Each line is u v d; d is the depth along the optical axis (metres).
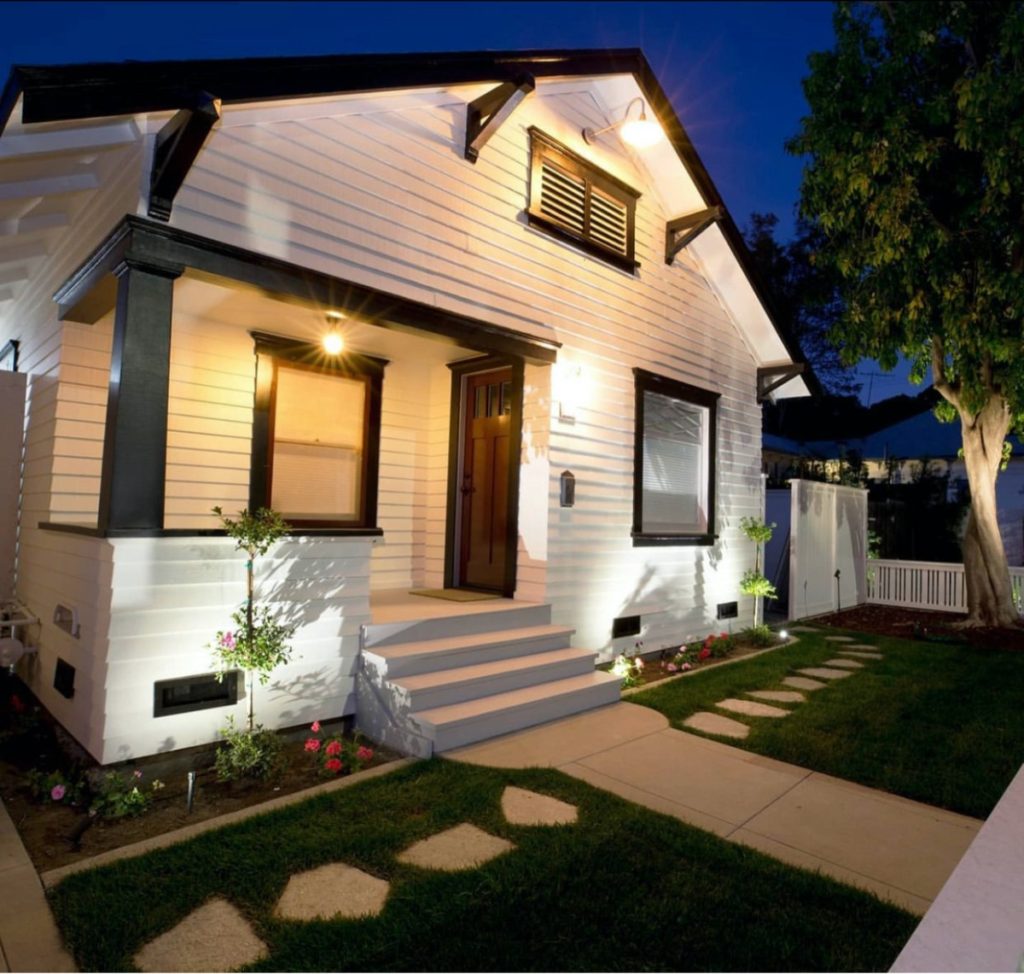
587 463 6.68
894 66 8.36
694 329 8.41
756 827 3.34
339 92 4.56
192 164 3.69
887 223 8.16
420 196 5.30
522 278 6.12
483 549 6.91
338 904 2.61
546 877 2.79
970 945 1.95
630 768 4.08
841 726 4.94
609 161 7.16
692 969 2.27
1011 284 7.71
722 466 8.87
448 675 4.74
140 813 3.40
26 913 2.53
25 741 4.30
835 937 2.44
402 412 7.23
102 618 3.69
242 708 4.12
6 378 6.05
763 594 8.86
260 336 5.89
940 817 3.50
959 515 13.55
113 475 3.66
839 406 22.97
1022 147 7.35
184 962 2.27
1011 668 7.02
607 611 6.86
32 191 4.23
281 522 4.24
